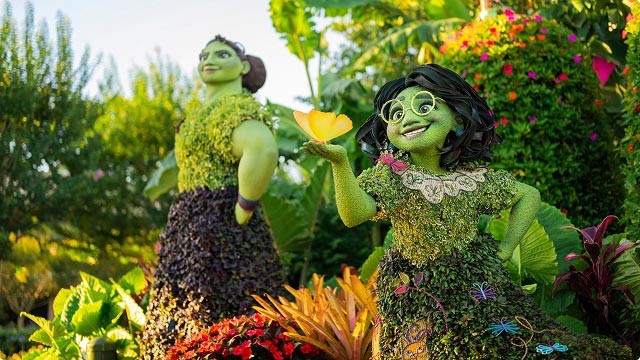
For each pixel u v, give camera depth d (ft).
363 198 10.02
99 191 52.49
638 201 14.73
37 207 48.06
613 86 25.18
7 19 47.32
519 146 18.33
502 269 10.30
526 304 9.95
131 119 57.52
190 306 15.75
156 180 28.68
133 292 20.29
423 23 26.50
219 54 18.26
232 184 16.52
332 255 25.94
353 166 29.07
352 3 27.37
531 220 10.84
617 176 19.81
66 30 49.42
